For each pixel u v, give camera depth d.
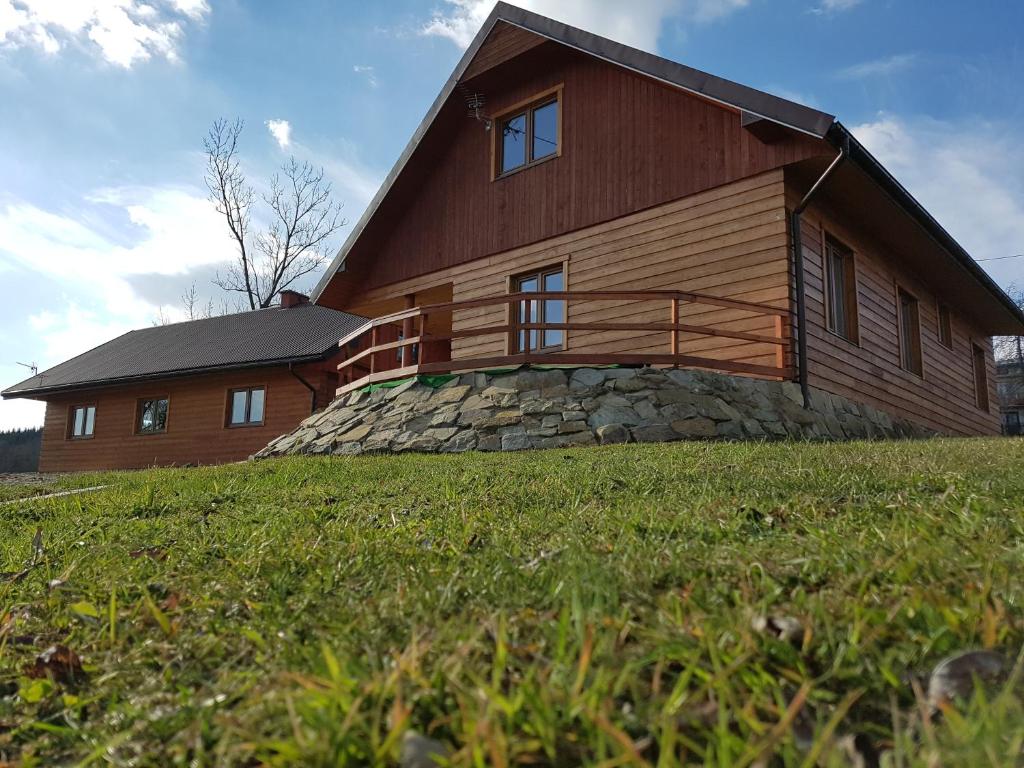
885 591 1.80
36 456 37.81
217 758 1.35
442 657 1.50
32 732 1.62
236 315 23.78
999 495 3.03
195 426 18.88
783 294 9.16
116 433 20.56
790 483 3.69
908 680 1.40
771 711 1.30
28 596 2.59
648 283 10.43
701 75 9.31
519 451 7.57
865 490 3.37
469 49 12.24
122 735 1.45
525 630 1.72
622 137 10.98
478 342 12.35
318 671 1.54
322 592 2.23
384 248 14.18
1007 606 1.65
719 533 2.60
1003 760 1.06
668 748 1.14
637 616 1.75
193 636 1.98
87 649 2.02
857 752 1.20
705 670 1.44
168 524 3.88
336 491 4.83
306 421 10.98
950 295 14.76
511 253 12.15
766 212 9.40
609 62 10.57
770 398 8.89
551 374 8.83
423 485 4.86
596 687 1.32
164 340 23.09
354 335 11.43
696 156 10.15
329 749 1.21
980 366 17.30
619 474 4.59
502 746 1.16
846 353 10.47
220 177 32.19
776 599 1.82
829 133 8.28
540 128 12.18
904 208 10.16
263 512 4.05
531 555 2.49
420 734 1.26
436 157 13.46
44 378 23.20
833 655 1.50
